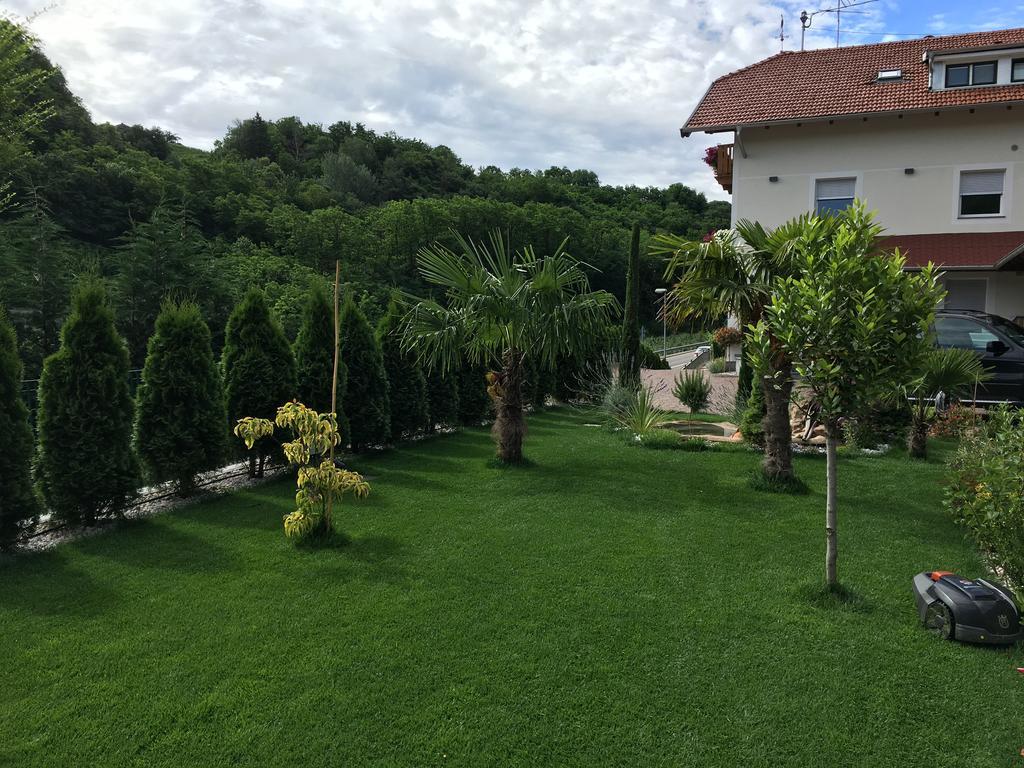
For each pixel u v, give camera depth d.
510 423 8.53
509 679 3.27
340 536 5.39
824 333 3.88
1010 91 14.85
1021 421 4.54
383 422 9.24
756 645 3.65
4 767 2.62
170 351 6.59
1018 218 15.03
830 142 16.12
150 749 2.74
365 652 3.53
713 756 2.72
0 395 5.11
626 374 14.75
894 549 5.30
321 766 2.64
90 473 5.66
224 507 6.46
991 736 2.87
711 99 17.77
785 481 7.23
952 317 11.75
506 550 5.18
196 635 3.73
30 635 3.73
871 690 3.22
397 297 10.16
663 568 4.81
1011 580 4.09
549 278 8.04
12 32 9.00
